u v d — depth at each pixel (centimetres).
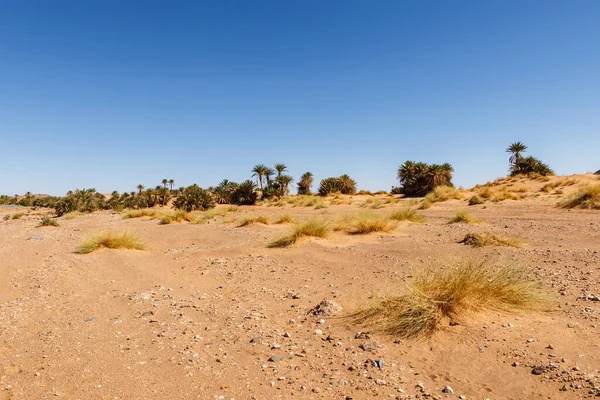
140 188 9638
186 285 759
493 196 2967
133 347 445
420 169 5766
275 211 3350
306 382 357
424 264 782
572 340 398
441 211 2284
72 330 507
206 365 396
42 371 385
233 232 1525
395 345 430
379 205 3006
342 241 1164
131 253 1108
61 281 809
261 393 338
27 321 552
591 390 308
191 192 4797
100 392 343
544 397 311
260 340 458
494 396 320
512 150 6184
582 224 1300
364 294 623
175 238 1447
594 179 3416
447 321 467
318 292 665
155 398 332
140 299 648
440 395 326
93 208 4784
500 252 877
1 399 329
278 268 866
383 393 333
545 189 3338
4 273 922
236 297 659
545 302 515
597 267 689
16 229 2058
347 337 460
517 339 412
